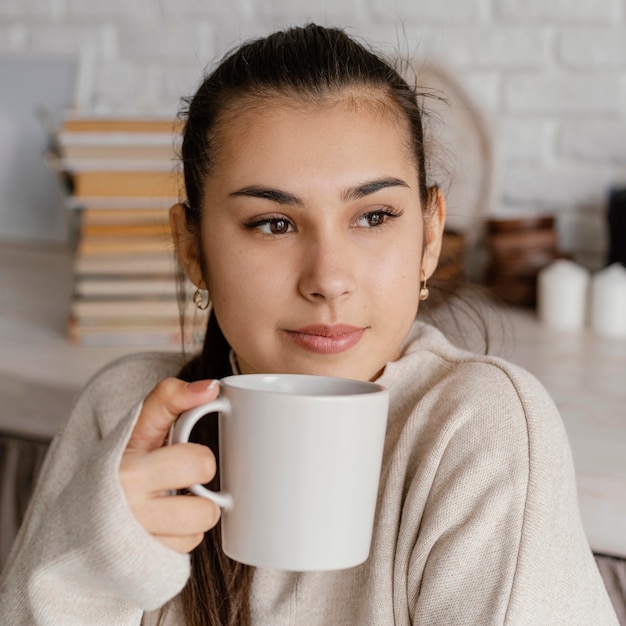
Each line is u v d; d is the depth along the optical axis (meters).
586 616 0.72
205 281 0.84
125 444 0.65
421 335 0.90
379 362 0.78
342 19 2.12
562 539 0.73
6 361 1.44
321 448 0.59
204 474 0.65
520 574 0.70
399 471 0.80
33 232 2.35
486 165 1.93
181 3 2.22
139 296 1.58
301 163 0.75
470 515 0.74
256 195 0.76
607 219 1.85
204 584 0.85
